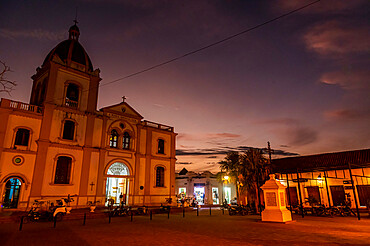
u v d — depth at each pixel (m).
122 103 29.27
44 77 25.69
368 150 28.09
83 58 27.55
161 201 30.38
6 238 10.47
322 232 12.03
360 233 11.73
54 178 22.53
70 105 25.27
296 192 30.03
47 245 9.05
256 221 16.95
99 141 26.33
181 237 10.69
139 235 11.23
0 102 21.06
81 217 18.92
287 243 9.34
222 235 11.19
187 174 43.38
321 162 29.78
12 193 20.55
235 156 29.41
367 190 25.28
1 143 20.20
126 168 28.42
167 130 33.50
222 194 42.84
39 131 22.52
